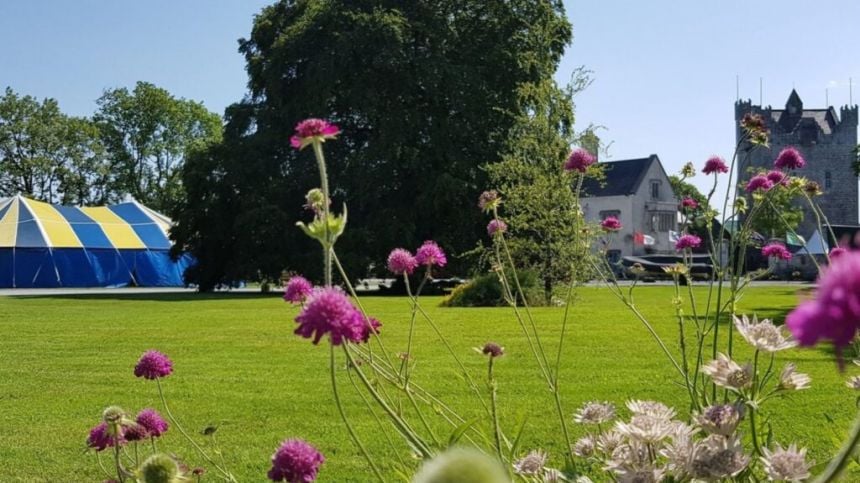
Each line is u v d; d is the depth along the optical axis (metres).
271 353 11.19
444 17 33.56
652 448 2.07
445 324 14.71
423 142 32.47
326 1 34.28
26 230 38.34
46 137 61.38
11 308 21.56
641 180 65.25
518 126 22.55
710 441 1.99
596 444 2.53
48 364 10.35
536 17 33.56
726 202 3.83
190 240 35.25
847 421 5.64
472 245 31.20
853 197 76.38
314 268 30.42
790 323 0.87
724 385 2.08
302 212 33.03
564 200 20.25
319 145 1.98
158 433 3.24
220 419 6.73
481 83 32.25
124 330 14.83
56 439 6.14
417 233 32.06
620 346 10.96
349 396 7.64
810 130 75.94
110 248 39.94
